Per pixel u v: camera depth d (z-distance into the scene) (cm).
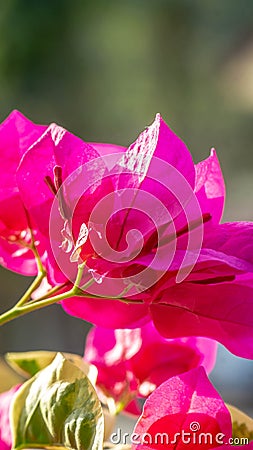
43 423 36
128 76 280
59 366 37
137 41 282
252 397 179
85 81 278
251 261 35
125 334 41
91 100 279
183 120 284
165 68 283
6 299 241
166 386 36
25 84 272
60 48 274
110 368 41
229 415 36
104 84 279
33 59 271
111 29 279
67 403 36
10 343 229
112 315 37
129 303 37
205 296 36
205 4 286
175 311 36
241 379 181
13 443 37
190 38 285
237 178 276
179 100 283
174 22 284
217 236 35
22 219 38
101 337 41
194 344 41
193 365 41
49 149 36
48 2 270
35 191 36
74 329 235
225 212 270
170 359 41
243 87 281
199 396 36
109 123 280
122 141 280
